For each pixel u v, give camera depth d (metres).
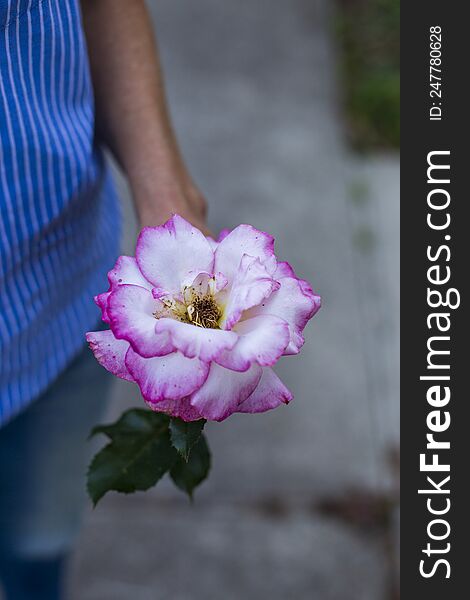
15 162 0.76
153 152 0.84
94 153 0.85
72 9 0.77
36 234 0.79
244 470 1.45
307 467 1.46
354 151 2.15
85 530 1.35
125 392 1.53
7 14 0.73
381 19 2.58
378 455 1.49
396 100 2.28
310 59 2.43
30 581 1.04
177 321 0.64
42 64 0.76
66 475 0.97
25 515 0.98
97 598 1.27
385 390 1.60
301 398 1.57
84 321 0.86
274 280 0.65
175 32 2.49
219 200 1.97
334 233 1.92
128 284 0.66
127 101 0.85
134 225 1.81
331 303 1.76
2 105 0.75
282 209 1.96
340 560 1.34
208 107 2.23
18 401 0.83
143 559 1.32
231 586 1.30
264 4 2.64
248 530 1.37
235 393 0.63
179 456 0.72
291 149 2.13
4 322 0.80
